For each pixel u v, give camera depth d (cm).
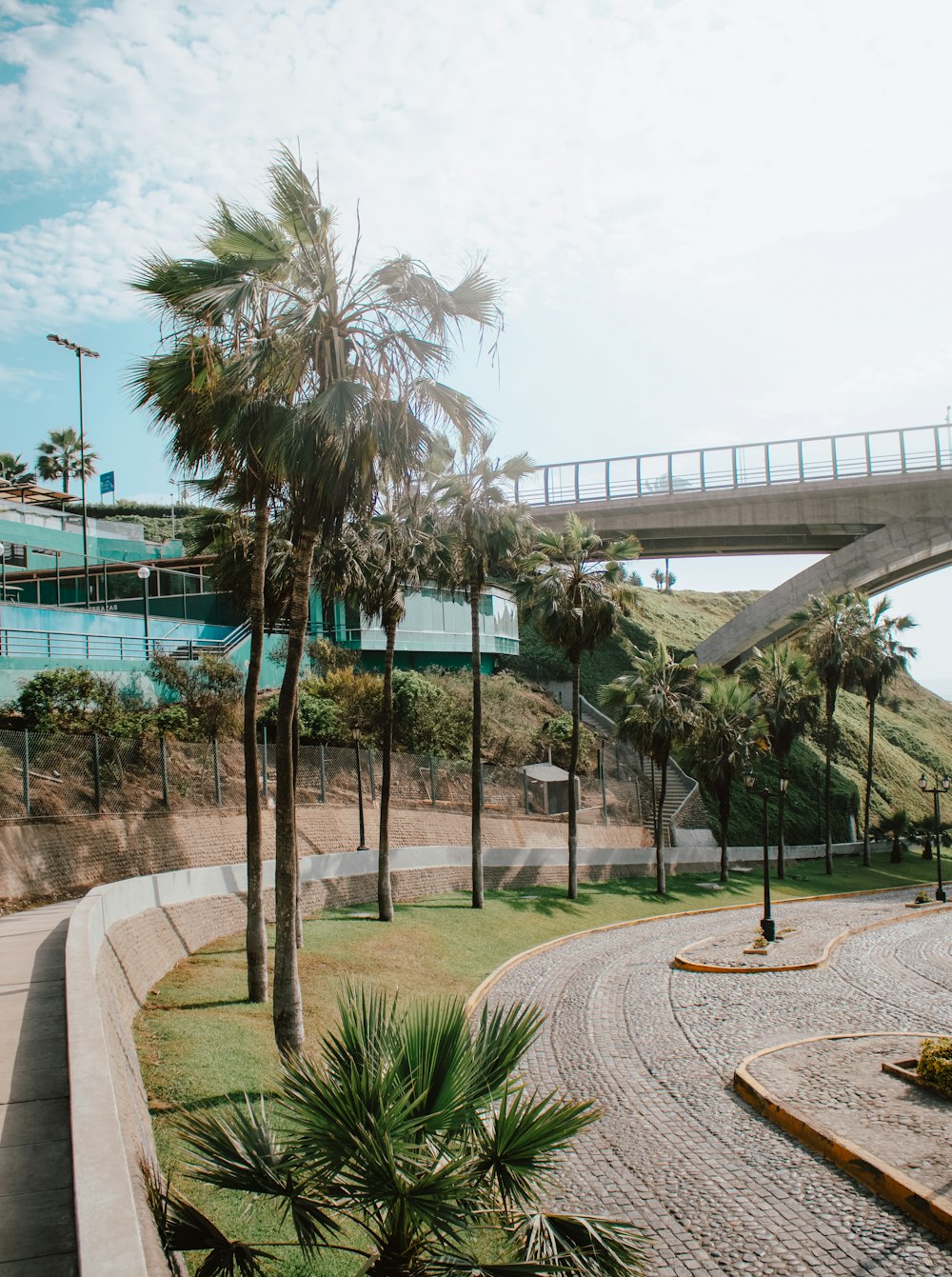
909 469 5491
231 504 1655
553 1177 1016
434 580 2983
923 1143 1016
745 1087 1279
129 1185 427
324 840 2809
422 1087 580
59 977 1012
